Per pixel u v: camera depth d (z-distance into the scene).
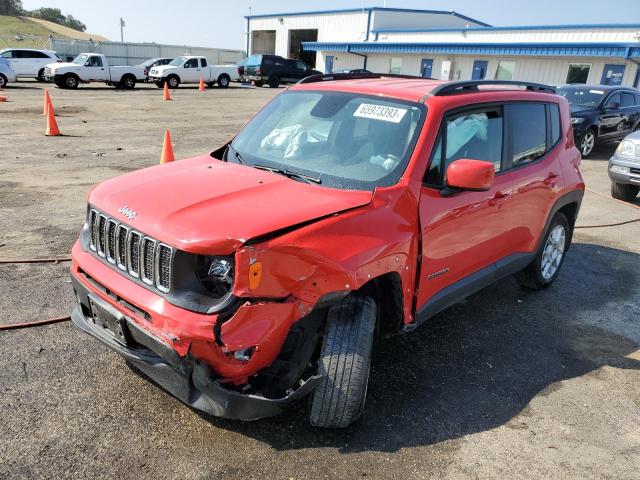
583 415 3.50
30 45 82.56
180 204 2.91
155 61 34.72
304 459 2.91
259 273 2.60
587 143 14.15
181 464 2.81
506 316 4.89
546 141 4.95
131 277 2.86
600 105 14.36
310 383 2.80
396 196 3.26
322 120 3.88
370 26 40.16
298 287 2.72
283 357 2.93
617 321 4.94
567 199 5.21
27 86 27.62
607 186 10.92
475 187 3.34
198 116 18.77
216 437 3.02
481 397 3.61
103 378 3.48
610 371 4.06
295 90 4.38
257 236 2.60
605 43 24.95
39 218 6.61
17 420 3.04
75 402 3.23
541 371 4.00
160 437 3.00
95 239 3.17
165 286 2.70
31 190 7.89
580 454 3.12
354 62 40.91
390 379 3.73
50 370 3.52
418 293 3.50
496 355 4.18
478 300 5.21
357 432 3.16
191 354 2.57
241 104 23.97
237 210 2.83
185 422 3.12
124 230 2.91
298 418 3.23
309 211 2.89
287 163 3.63
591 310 5.14
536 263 5.17
